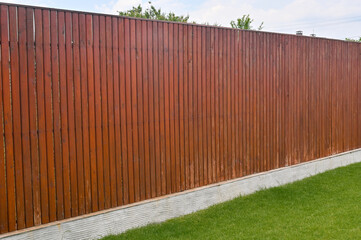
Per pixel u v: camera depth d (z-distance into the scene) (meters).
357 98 10.93
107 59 5.93
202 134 7.25
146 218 6.45
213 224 6.48
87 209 5.82
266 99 8.38
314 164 9.55
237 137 7.86
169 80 6.71
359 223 6.21
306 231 6.00
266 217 6.71
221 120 7.54
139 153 6.38
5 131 5.04
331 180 8.96
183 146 6.97
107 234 5.99
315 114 9.61
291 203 7.45
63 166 5.56
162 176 6.69
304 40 9.19
